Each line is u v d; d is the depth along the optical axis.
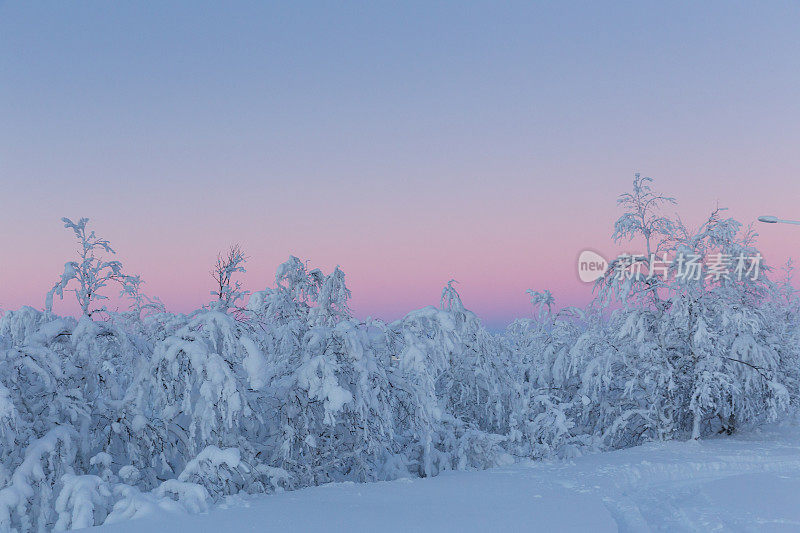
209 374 12.33
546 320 27.52
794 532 10.55
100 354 13.47
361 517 9.98
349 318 18.56
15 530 10.30
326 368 14.43
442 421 18.70
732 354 24.38
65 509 10.12
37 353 11.75
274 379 15.85
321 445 16.08
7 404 10.04
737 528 11.03
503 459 18.19
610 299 24.61
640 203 24.98
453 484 13.65
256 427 15.38
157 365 12.80
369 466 16.14
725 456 20.03
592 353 25.91
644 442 24.70
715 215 24.95
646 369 24.77
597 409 26.56
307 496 12.05
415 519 9.93
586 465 18.05
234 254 21.81
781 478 16.38
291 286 19.03
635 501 13.93
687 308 24.09
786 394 23.50
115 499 10.47
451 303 19.22
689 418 26.70
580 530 9.33
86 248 15.70
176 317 15.48
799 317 30.09
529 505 11.29
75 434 12.17
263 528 9.11
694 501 13.73
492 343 21.36
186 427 13.74
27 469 10.79
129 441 13.21
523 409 20.45
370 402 14.98
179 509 10.00
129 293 16.30
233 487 12.69
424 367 15.56
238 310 16.67
